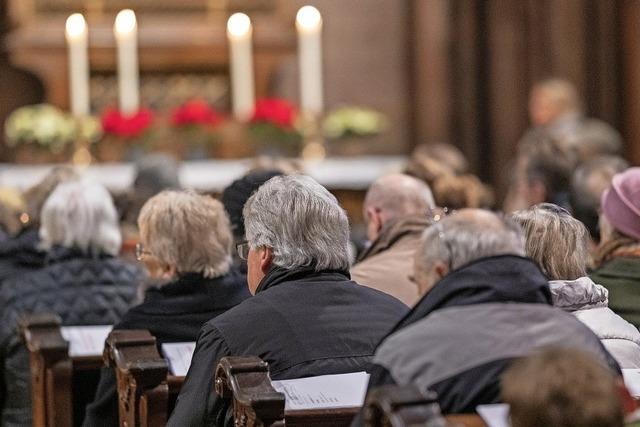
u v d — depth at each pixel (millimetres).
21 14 27844
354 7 30594
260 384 8445
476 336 7375
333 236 9586
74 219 12789
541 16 29250
